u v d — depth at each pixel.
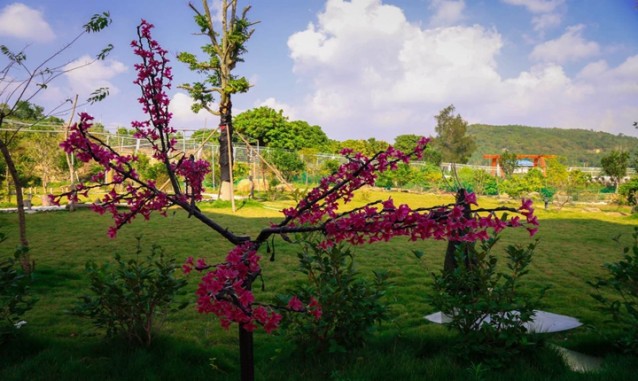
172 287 4.88
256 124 61.81
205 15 23.78
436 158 54.00
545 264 11.10
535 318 6.37
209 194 30.16
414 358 4.64
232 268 2.63
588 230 18.08
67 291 7.84
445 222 2.61
